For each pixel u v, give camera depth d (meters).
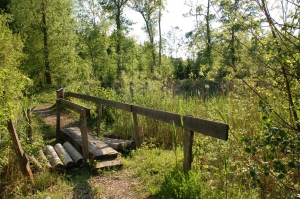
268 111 2.40
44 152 5.55
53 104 13.08
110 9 30.61
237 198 3.21
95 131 7.95
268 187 3.47
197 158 4.25
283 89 2.68
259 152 3.67
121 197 3.76
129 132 7.18
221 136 3.25
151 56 33.88
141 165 4.83
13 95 3.99
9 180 3.92
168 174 3.97
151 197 3.68
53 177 4.30
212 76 3.97
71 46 21.19
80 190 4.01
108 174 4.57
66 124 9.09
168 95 7.77
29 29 20.09
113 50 30.06
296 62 2.23
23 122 5.18
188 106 6.79
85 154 4.92
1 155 3.85
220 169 3.86
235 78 3.31
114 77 29.62
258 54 2.82
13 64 10.62
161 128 6.49
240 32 2.85
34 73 19.16
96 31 25.14
